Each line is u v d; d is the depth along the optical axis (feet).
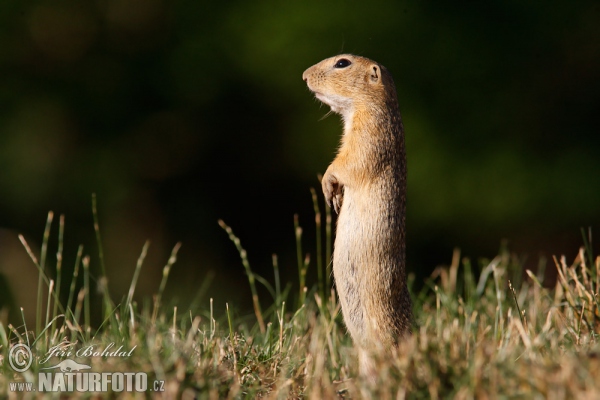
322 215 68.49
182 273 68.08
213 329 25.67
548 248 63.87
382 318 24.50
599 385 16.87
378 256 24.76
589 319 24.61
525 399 17.30
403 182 25.90
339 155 26.58
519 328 21.57
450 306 28.07
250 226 70.59
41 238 65.77
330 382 21.50
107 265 65.62
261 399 21.24
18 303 59.47
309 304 30.71
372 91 26.94
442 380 18.93
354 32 64.03
